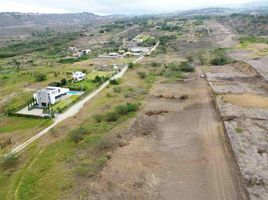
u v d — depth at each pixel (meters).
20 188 40.44
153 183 38.56
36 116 68.62
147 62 125.50
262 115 55.81
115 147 47.94
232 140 46.25
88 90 87.25
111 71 111.62
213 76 90.06
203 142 48.91
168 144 49.72
